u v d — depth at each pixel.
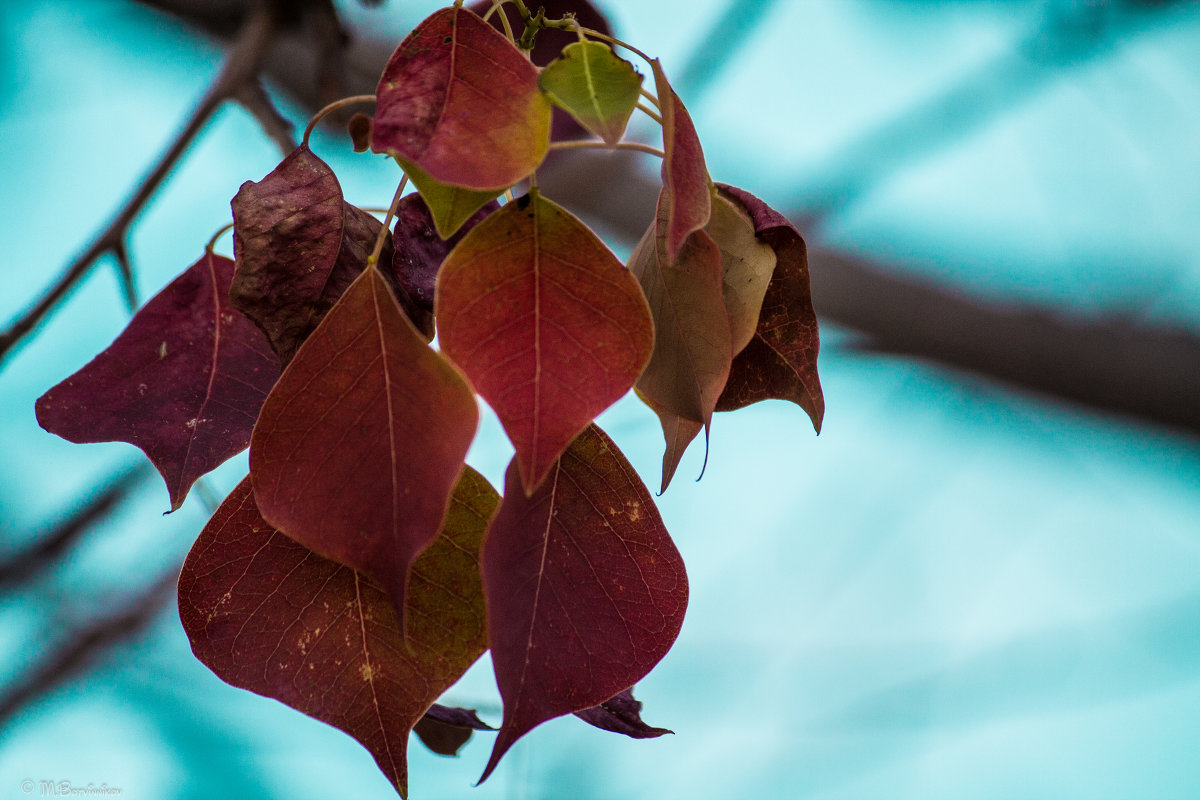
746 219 0.73
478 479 0.71
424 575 0.71
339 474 0.69
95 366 0.75
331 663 0.71
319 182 0.72
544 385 0.69
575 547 0.71
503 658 0.69
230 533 0.71
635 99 0.69
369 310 0.69
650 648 0.71
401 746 0.71
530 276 0.69
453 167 0.68
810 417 0.73
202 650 0.71
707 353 0.71
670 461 0.72
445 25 0.69
